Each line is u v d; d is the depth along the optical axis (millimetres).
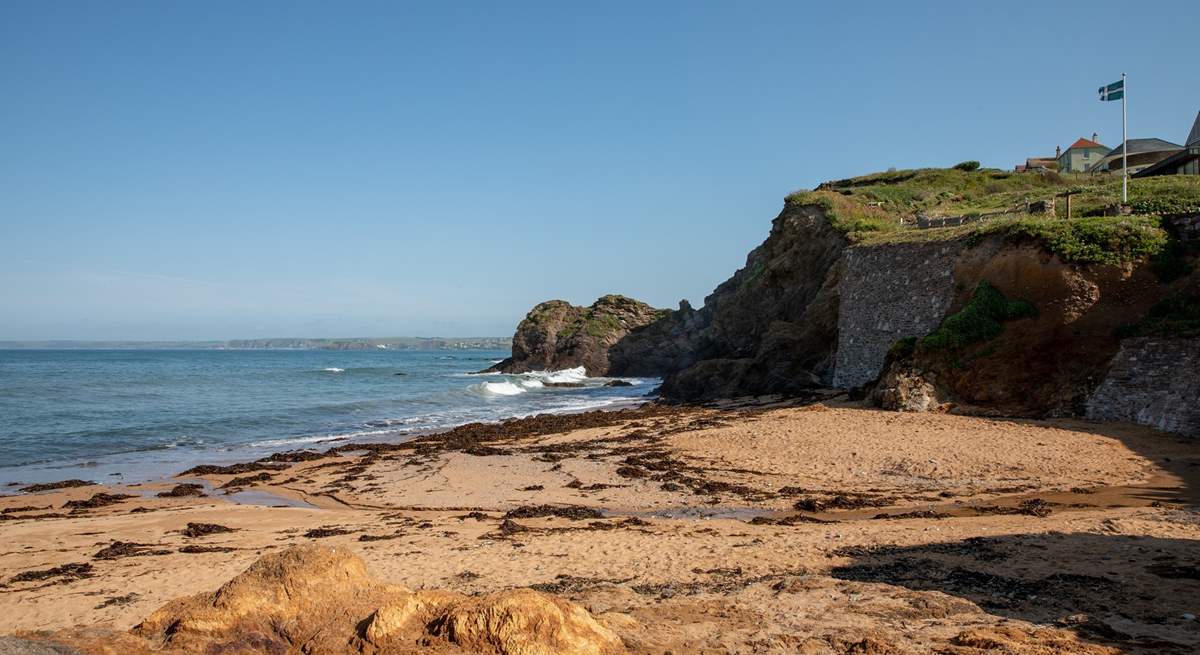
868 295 35875
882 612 7805
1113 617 7430
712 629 7273
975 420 24094
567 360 82625
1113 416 22531
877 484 17297
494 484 19297
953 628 7227
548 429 30281
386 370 92875
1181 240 25656
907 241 33938
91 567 11797
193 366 106562
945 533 11836
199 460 25844
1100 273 25344
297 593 6219
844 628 7285
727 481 18328
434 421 37531
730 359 45812
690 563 10586
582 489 18125
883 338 34219
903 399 27031
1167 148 61406
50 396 48781
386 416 40156
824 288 43000
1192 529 11227
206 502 18484
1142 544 10375
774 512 15156
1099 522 11977
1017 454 19094
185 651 5688
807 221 50031
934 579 9109
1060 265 26031
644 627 7312
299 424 36344
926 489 16500
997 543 10773
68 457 26578
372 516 16031
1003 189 57875
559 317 86312
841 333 38219
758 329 54469
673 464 20734
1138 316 24156
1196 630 6992
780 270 52031
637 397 50688
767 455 21297
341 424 36375
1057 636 6844
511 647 5422
